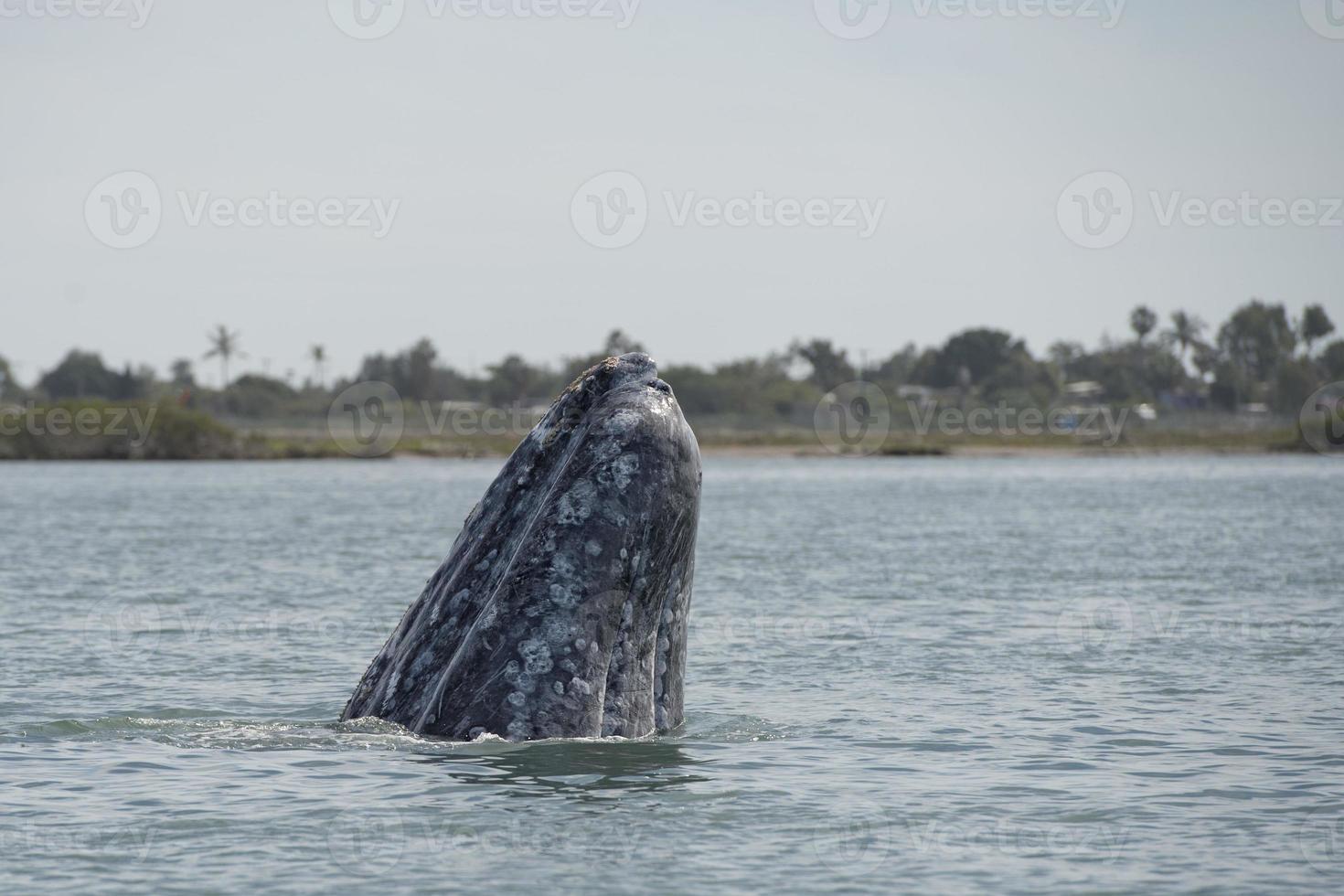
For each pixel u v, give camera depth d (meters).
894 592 95.50
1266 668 63.62
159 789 39.62
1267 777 42.62
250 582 102.81
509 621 39.78
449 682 40.66
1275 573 106.69
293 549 134.62
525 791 38.62
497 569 41.19
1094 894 31.72
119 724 48.59
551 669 39.44
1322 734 49.06
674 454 40.03
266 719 51.28
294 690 58.09
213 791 39.28
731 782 40.91
